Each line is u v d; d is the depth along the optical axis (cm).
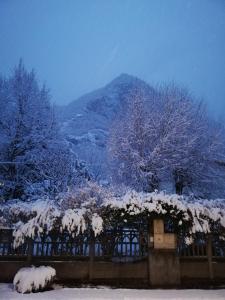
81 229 852
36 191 1806
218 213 888
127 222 902
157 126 1919
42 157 1953
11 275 854
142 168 1789
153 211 860
